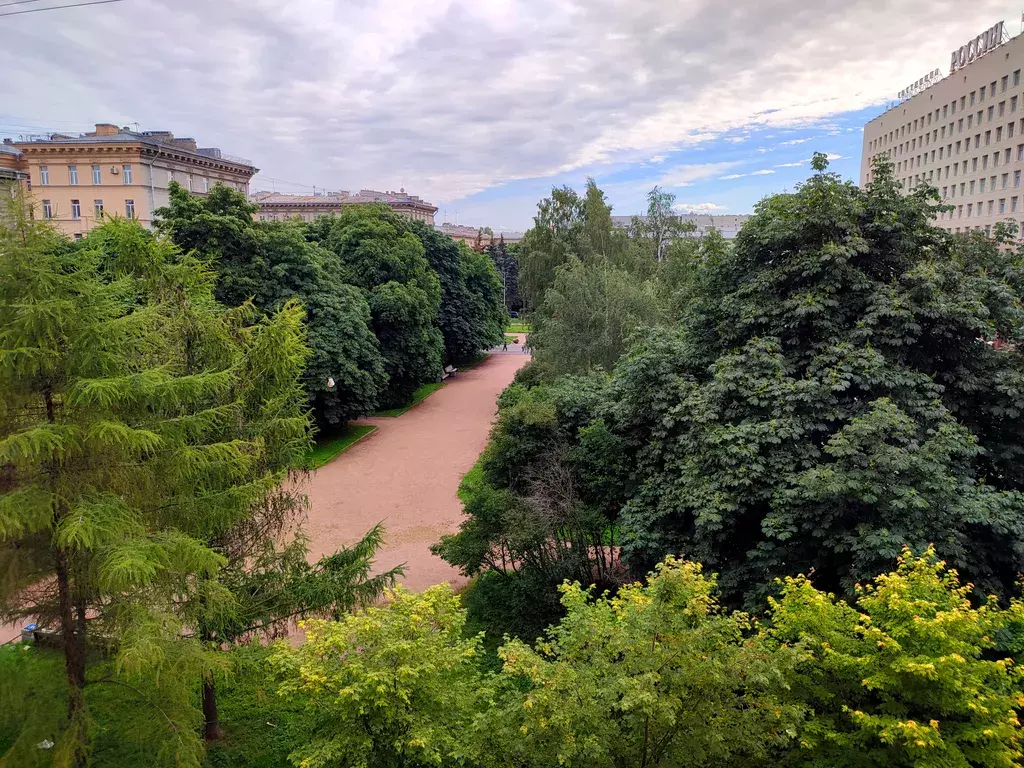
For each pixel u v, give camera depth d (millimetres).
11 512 6090
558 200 38344
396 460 27453
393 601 7598
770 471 9609
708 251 13945
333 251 37938
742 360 10914
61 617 7434
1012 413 10422
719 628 6371
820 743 6465
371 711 6168
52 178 47312
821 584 9320
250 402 9898
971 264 14383
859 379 10023
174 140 53469
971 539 9000
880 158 12719
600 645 6633
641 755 6289
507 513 13109
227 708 10812
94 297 6891
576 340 26766
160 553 6730
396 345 36562
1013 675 6496
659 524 11164
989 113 59250
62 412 6988
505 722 6348
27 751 6781
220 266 24969
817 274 11430
